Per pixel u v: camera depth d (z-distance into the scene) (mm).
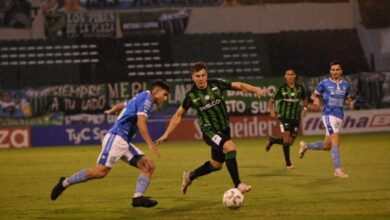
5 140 45812
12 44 58219
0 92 49812
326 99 21703
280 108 24688
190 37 60594
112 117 50719
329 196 16656
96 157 34562
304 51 60531
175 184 20672
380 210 14188
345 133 49594
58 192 14898
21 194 19125
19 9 59656
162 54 58969
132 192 18906
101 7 61031
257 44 60812
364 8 61906
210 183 20547
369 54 61094
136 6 61625
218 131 15461
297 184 19547
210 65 58875
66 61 57844
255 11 62812
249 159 29859
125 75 57312
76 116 50531
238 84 15688
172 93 51906
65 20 60281
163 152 36375
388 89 53125
